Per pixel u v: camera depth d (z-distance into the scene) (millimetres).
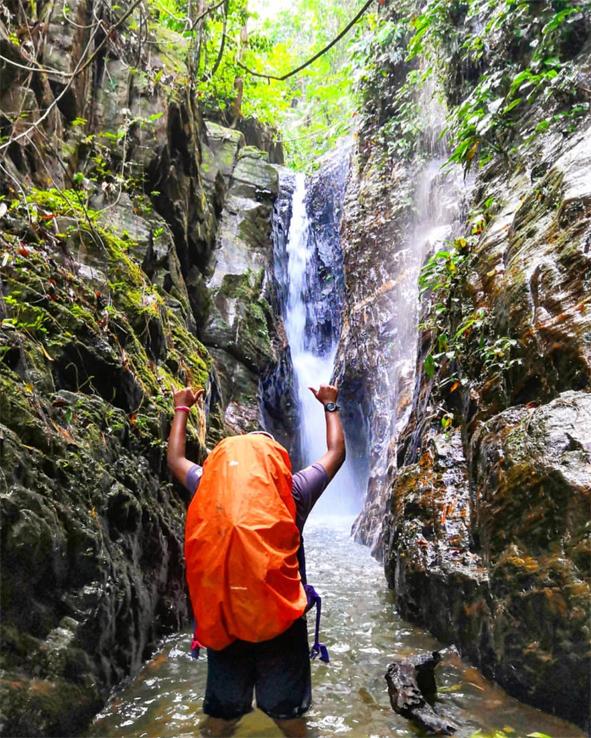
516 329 3334
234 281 8773
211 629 1999
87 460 2996
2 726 2055
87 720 2449
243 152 10789
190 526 2088
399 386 7035
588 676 2240
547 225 3523
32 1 5609
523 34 5230
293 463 10297
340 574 5105
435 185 7910
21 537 2285
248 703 2242
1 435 2410
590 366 2742
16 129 4680
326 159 14180
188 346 6043
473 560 3172
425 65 8547
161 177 7020
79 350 3521
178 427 2539
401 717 2477
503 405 3439
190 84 8023
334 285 12617
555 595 2375
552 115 4715
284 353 10086
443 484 3893
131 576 3129
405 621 3793
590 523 2342
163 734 2363
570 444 2582
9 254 3459
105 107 6621
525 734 2285
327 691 2762
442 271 4910
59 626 2439
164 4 9391
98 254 4746
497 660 2697
